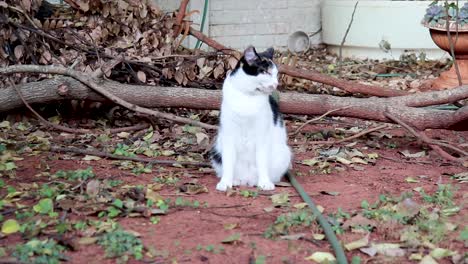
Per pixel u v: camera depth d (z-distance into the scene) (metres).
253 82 3.41
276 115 3.58
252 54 3.41
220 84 4.61
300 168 3.79
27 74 4.37
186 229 3.15
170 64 4.48
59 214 3.22
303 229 3.16
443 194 3.45
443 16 5.14
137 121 4.39
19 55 4.36
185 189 3.48
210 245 3.04
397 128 4.41
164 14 4.63
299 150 4.02
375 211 3.26
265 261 2.96
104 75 4.22
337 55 6.56
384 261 2.98
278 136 3.58
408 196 3.40
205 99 4.20
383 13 6.19
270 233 3.11
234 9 6.43
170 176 3.63
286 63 4.98
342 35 6.42
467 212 3.32
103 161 3.81
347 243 3.06
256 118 3.46
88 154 3.86
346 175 3.71
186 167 3.77
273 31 6.63
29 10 4.39
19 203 3.31
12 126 4.25
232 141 3.51
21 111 4.38
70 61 4.40
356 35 6.34
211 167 3.77
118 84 4.22
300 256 3.00
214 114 4.47
